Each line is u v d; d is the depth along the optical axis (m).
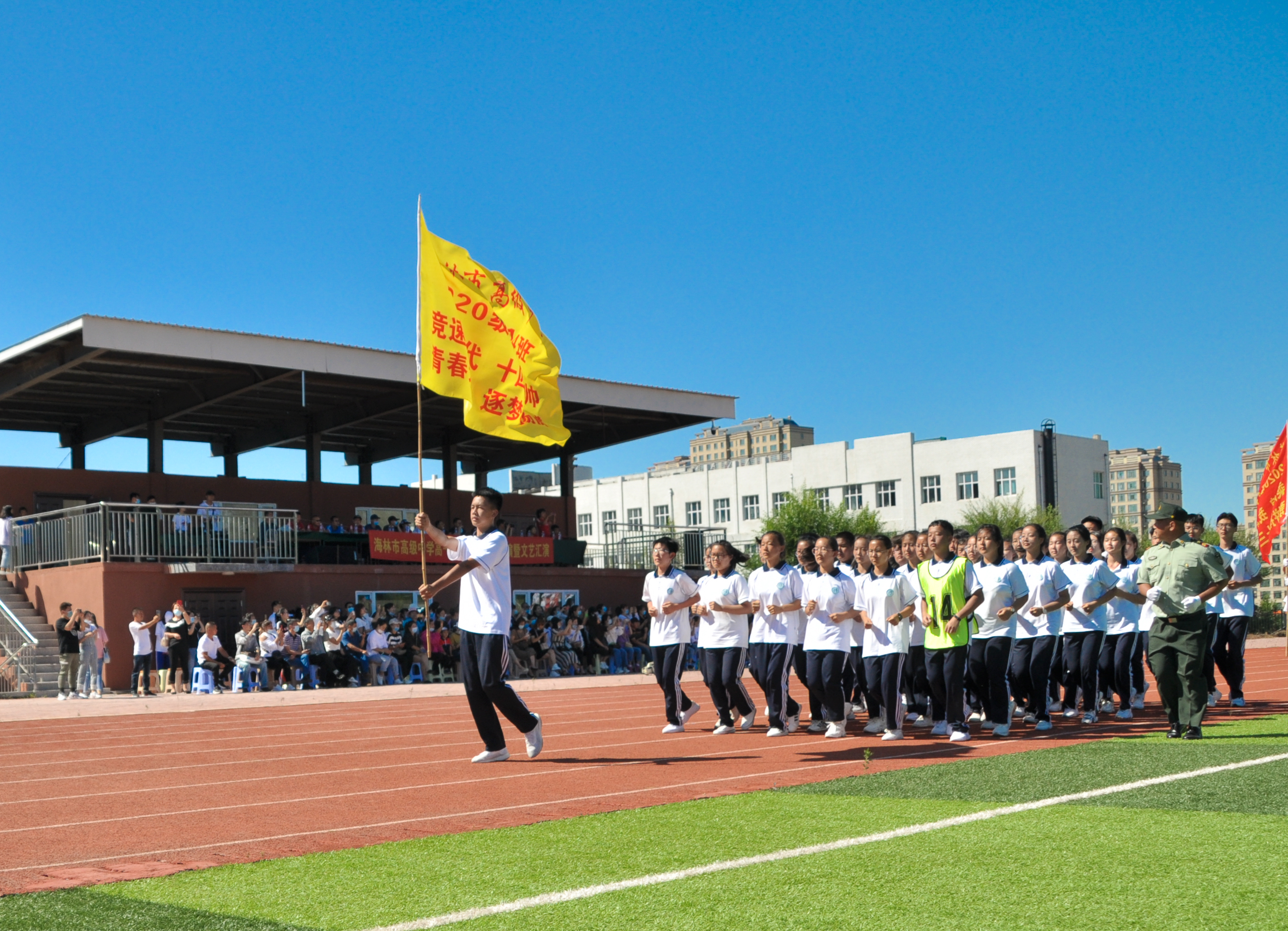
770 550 11.22
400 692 21.53
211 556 26.23
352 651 24.56
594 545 39.28
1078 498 60.47
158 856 5.67
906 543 12.53
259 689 23.08
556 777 8.30
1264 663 22.75
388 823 6.47
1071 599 11.46
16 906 4.52
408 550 30.19
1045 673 10.81
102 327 23.44
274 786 8.38
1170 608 9.26
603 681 24.88
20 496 28.38
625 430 37.62
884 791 6.89
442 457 37.16
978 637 10.42
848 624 10.77
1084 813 5.86
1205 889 4.28
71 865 5.50
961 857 4.91
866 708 12.88
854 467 64.69
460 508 36.84
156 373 27.69
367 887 4.73
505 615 9.30
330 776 8.89
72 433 33.41
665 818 6.18
